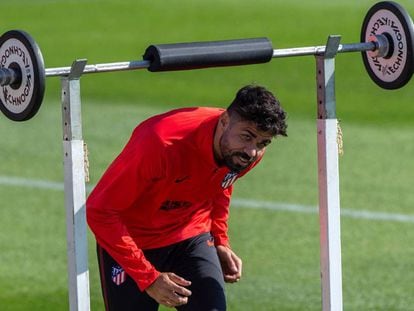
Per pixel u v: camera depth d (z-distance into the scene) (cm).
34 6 7194
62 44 6081
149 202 1731
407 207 3269
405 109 4578
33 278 2673
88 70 1499
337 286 1705
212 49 1563
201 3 7081
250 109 1566
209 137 1636
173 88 4994
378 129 4262
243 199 3353
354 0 6956
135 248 1662
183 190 1719
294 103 4681
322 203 1694
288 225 3095
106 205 1652
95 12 6925
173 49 1541
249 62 1603
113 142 4072
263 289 2578
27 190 3478
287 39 6047
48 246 2927
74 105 1503
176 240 1797
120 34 6306
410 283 2622
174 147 1639
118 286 1780
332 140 1675
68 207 1527
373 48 1670
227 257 1873
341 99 4759
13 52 1482
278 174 3628
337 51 1652
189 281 1734
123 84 5072
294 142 4041
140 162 1628
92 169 3697
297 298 2514
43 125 4366
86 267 1536
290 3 6962
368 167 3716
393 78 1680
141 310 1786
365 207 3272
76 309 1539
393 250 2883
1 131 4272
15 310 2448
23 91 1479
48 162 3831
